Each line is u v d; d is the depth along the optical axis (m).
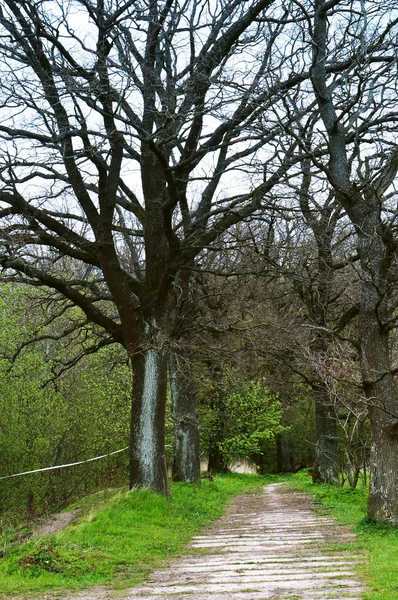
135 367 16.11
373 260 13.05
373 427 12.77
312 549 10.70
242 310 18.94
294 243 17.50
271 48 14.95
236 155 16.19
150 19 13.95
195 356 20.91
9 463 21.88
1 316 22.34
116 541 11.23
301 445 51.66
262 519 16.17
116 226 17.73
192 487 21.25
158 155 13.39
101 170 15.41
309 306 19.67
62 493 22.92
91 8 13.52
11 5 13.95
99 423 25.00
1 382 21.80
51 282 15.75
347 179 13.72
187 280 17.23
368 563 8.82
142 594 7.33
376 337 12.94
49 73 14.15
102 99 14.02
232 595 7.06
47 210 16.03
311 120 15.69
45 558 9.07
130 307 15.84
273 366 23.91
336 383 16.06
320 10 13.59
